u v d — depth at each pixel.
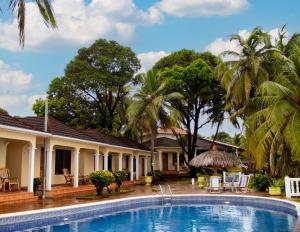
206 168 39.78
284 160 20.50
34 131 17.62
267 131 18.84
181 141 41.66
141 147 37.41
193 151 40.22
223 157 26.12
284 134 18.23
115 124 44.78
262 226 12.73
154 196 19.91
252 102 24.58
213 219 14.54
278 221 13.63
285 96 19.08
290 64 18.94
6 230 11.71
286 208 15.85
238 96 27.14
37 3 13.29
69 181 24.83
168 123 34.19
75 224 13.21
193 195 20.61
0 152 19.09
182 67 37.16
